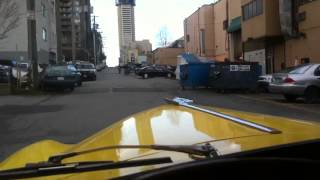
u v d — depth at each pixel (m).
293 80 22.41
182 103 4.29
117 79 59.81
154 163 2.59
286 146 2.55
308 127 3.16
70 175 2.86
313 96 22.38
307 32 35.56
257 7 42.41
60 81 32.81
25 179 2.95
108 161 2.93
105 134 3.94
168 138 3.09
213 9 70.75
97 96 28.25
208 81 34.16
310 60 35.28
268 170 2.36
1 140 12.62
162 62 105.62
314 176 2.41
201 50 73.50
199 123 3.40
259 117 3.75
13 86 31.77
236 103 23.17
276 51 41.69
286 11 37.53
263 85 31.11
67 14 118.94
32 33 33.81
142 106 21.23
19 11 60.31
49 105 22.50
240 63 32.34
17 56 63.91
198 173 2.28
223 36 64.44
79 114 18.28
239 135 2.96
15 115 18.34
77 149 3.87
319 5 33.88
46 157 4.36
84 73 52.50
